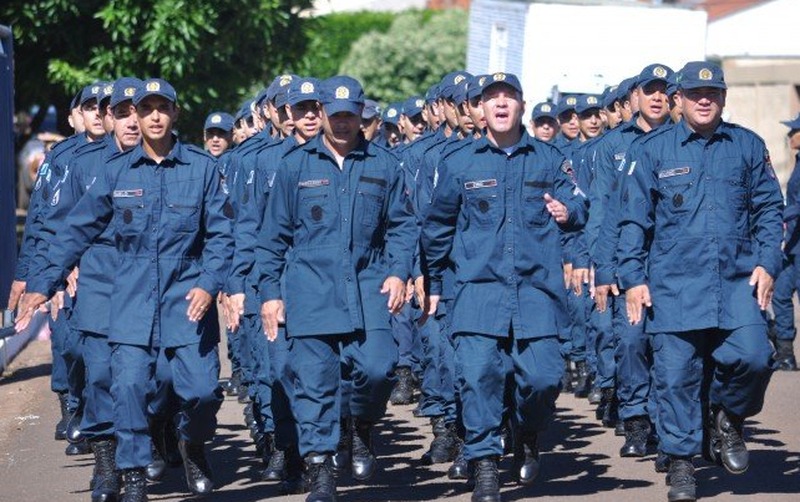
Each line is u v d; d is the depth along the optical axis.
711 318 19.30
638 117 25.80
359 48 108.44
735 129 19.75
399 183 20.30
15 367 35.84
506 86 19.89
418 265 21.16
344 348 20.27
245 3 51.31
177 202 20.00
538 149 20.12
